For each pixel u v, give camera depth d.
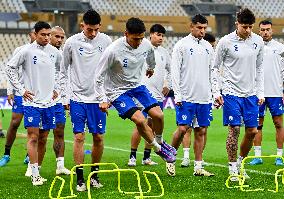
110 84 8.01
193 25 9.17
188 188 7.90
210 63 9.23
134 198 7.17
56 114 9.52
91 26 7.93
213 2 43.19
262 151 13.14
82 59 8.03
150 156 11.41
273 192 7.55
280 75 10.76
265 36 10.71
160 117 8.05
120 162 11.09
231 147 8.62
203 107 9.12
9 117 23.91
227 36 8.65
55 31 9.79
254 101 8.71
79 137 8.05
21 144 14.08
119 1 41.31
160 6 42.09
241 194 7.40
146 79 10.80
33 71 8.61
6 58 35.62
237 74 8.59
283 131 10.70
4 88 31.03
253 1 44.16
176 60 9.12
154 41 10.87
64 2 39.06
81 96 8.05
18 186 8.34
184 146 10.38
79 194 7.56
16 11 37.94
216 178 8.80
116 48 7.64
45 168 10.27
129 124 20.77
